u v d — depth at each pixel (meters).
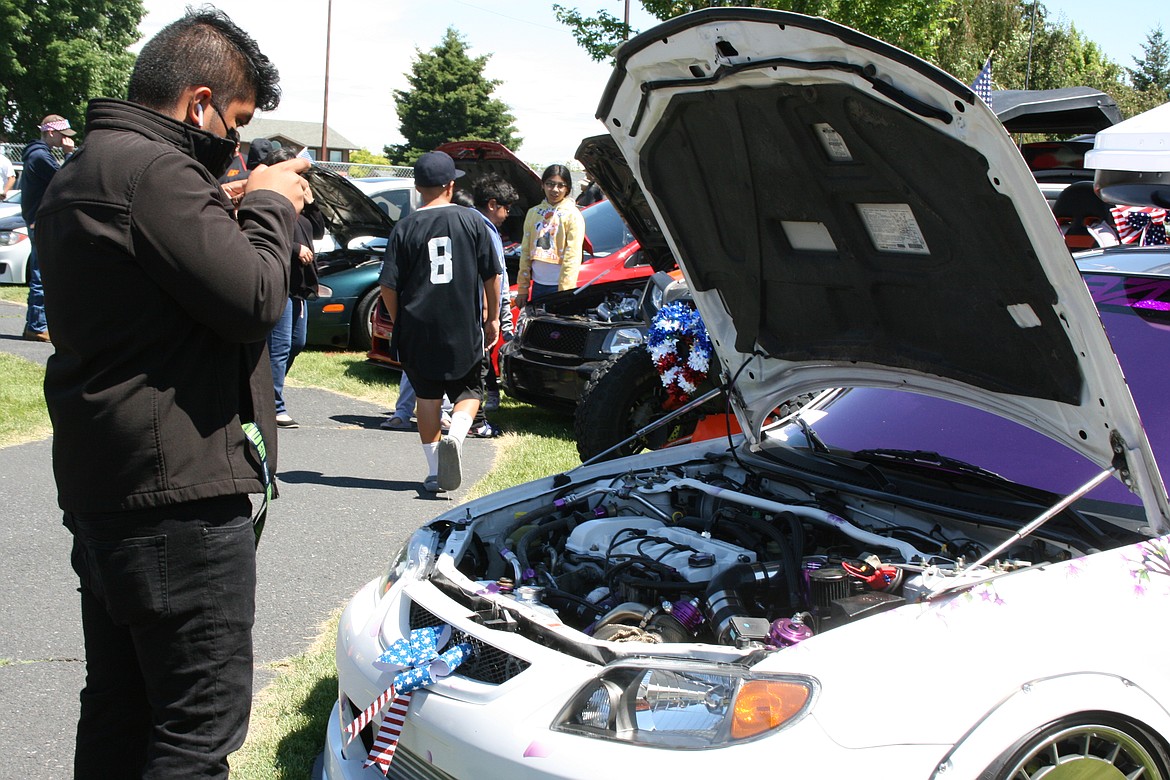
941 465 3.29
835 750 2.07
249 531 2.49
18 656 4.00
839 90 2.46
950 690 2.19
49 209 2.32
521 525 3.43
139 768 2.72
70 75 45.81
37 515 5.61
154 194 2.23
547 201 8.83
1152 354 3.21
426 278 5.84
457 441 5.77
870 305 3.09
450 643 2.59
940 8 14.30
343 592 4.72
